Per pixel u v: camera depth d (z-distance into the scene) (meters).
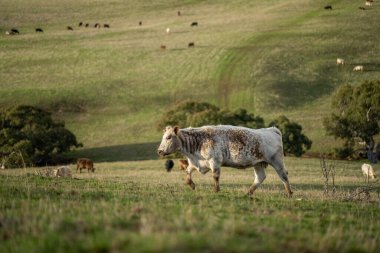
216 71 91.06
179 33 115.62
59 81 90.69
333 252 8.30
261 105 77.25
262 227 9.28
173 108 68.38
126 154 63.62
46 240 7.71
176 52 101.94
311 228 10.34
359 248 8.66
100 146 67.88
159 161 50.34
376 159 61.97
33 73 94.50
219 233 7.96
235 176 35.00
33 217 9.39
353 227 11.02
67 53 104.94
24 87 87.88
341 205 14.74
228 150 16.25
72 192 13.17
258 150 16.48
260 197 15.27
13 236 8.27
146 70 94.62
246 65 92.06
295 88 82.50
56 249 7.32
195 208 11.20
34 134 61.28
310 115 73.31
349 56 93.56
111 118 77.19
